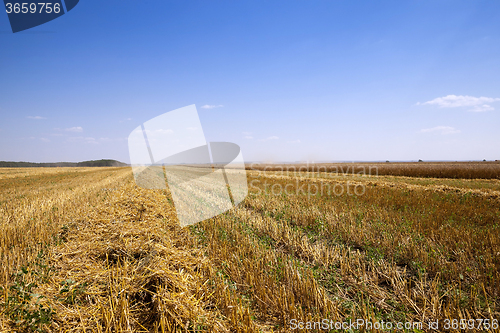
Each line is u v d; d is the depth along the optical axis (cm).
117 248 565
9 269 485
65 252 567
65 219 855
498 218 830
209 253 585
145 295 416
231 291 438
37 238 677
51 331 341
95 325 357
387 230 738
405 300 429
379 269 543
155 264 476
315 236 743
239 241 659
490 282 455
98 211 863
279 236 723
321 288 431
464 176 2586
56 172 4809
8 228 723
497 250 570
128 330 345
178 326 352
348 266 530
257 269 501
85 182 2523
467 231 698
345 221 829
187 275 466
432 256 558
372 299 442
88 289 427
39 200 1284
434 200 1116
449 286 462
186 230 713
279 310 392
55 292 418
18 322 331
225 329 345
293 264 531
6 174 4094
